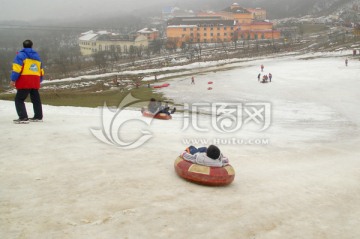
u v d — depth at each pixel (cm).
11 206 520
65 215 504
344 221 594
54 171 690
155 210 548
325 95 4166
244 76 6391
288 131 2091
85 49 14650
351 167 1059
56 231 457
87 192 596
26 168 696
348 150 1438
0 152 801
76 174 684
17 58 1090
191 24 14100
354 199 726
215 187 698
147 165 798
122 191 614
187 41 13275
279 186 757
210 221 531
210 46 12469
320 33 14112
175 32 13712
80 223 484
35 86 1146
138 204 564
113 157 836
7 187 592
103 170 722
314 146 1424
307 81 5362
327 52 9212
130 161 816
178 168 723
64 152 835
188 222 520
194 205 585
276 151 1216
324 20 19450
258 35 13812
